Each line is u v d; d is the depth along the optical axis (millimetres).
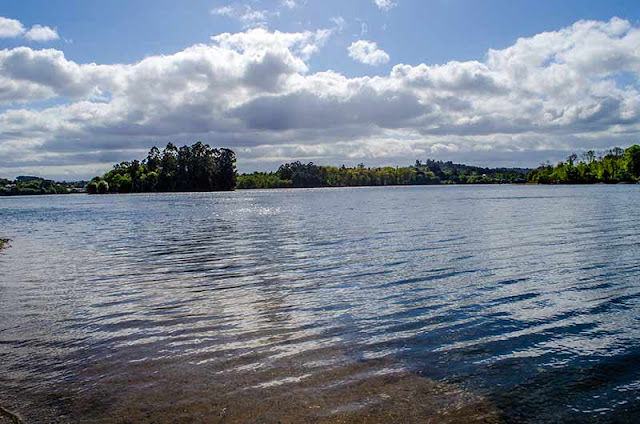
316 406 7125
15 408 7215
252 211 61281
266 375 8234
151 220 48875
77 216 59562
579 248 22156
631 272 16500
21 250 26406
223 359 8984
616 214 41906
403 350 9367
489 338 10031
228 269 18547
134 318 11812
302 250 23438
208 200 106000
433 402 7242
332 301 13172
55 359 9148
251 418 6801
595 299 13039
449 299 13250
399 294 13906
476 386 7777
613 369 8391
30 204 109500
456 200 81750
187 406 7184
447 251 22031
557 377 8102
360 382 7930
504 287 14602
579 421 6723
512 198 83938
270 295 13984
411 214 48281
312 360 8875
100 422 6793
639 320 11133
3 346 9930
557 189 139125
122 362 8930
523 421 6719
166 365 8742
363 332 10477
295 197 119188
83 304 13352
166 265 19859
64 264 20812
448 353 9203
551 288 14375
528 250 21859
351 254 21703
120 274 17969
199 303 13148
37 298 14227
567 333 10289
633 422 6684
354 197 111312
